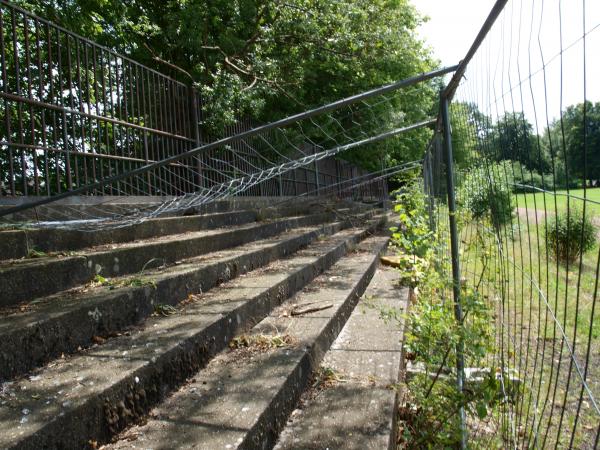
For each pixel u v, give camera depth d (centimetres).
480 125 253
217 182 838
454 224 323
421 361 326
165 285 340
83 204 486
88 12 901
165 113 679
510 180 201
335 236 887
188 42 1087
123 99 599
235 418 212
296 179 1307
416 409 293
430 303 385
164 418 216
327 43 1236
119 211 533
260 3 1188
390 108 1396
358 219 1223
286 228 794
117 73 565
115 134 560
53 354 238
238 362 285
